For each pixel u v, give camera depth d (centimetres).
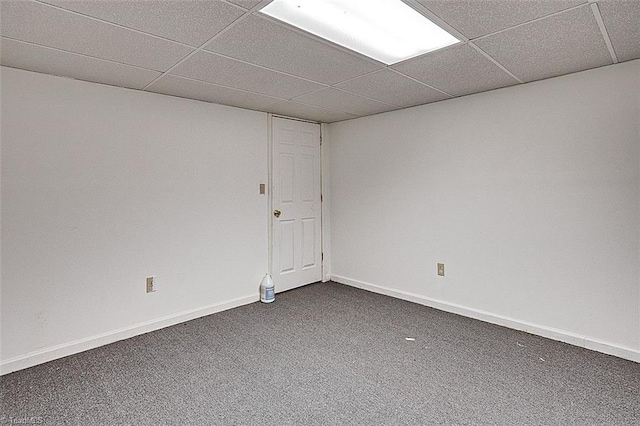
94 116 273
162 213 311
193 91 302
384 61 238
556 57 233
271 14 175
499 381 220
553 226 278
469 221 329
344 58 232
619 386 212
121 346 273
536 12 174
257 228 385
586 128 260
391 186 392
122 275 288
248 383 219
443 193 347
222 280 354
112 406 196
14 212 239
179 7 165
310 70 254
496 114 307
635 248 242
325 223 459
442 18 180
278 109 375
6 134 236
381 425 180
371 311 348
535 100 284
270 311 349
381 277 407
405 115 375
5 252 236
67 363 246
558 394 205
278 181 405
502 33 197
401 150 380
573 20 182
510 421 182
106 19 175
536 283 289
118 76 260
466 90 308
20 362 239
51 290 254
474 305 328
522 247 296
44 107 250
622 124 245
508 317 306
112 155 282
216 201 348
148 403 199
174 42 204
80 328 267
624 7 168
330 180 460
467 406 195
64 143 259
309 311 349
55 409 193
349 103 350
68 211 261
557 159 275
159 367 239
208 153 341
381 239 405
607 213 253
